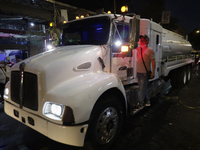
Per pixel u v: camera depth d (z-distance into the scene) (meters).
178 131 3.35
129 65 3.52
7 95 2.81
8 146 2.80
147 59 3.42
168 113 4.33
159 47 5.03
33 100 2.20
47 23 9.83
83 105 2.00
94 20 3.20
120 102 2.83
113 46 3.05
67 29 3.69
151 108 4.72
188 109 4.62
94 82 2.28
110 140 2.64
